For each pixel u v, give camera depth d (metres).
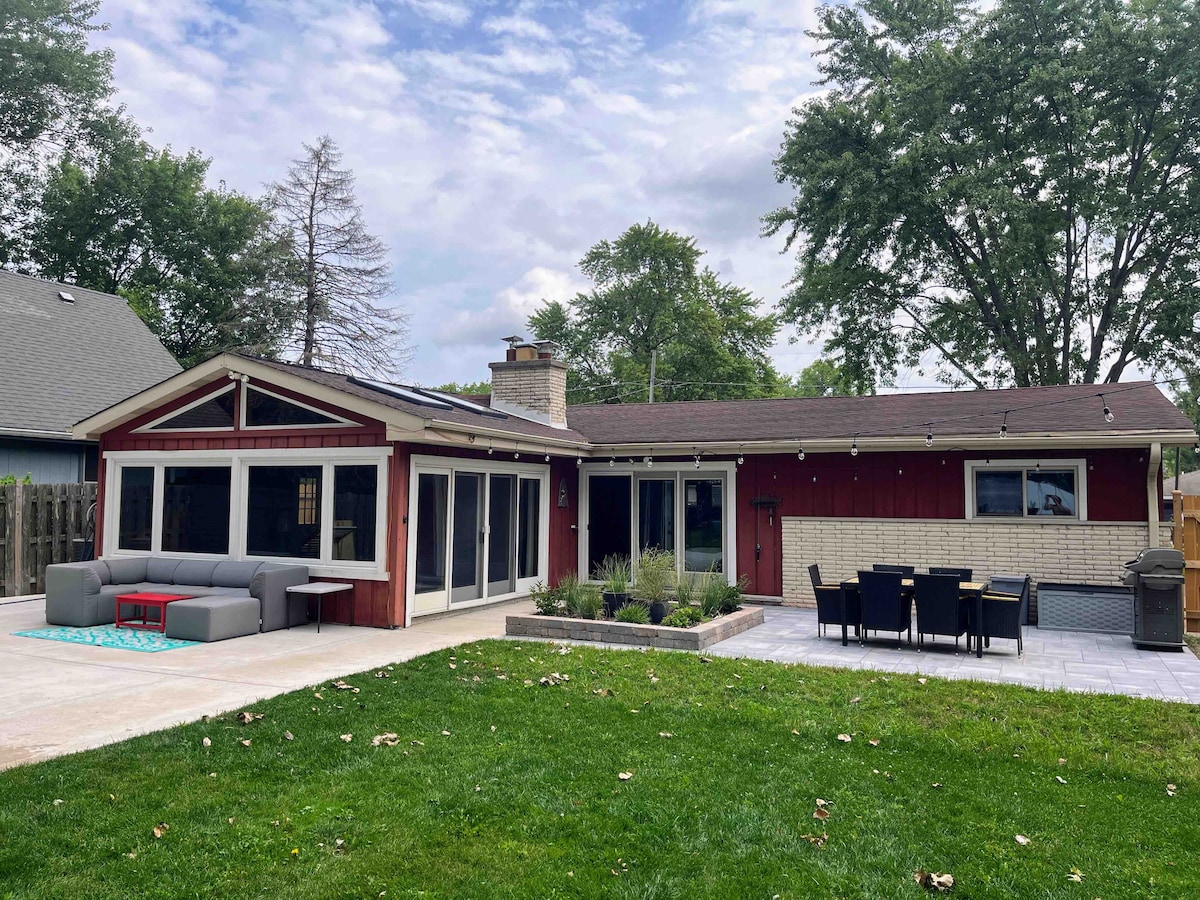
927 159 25.59
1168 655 9.30
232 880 3.89
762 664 8.53
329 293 34.25
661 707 6.88
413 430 10.44
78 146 34.44
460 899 3.80
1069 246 27.89
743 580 13.27
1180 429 11.01
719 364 40.62
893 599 9.59
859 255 27.70
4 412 15.39
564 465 15.34
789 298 30.20
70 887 3.78
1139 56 24.39
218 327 33.66
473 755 5.63
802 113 27.39
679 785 5.15
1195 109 24.56
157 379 20.00
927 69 26.30
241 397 11.98
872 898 3.86
